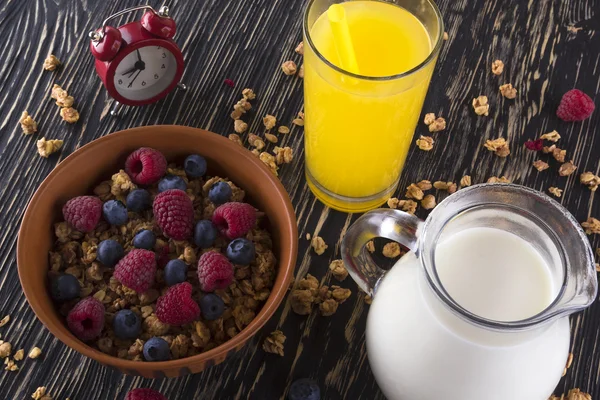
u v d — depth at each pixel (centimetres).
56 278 65
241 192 70
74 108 76
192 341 65
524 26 80
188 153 70
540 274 60
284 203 67
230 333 66
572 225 57
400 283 62
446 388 61
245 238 67
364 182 72
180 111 76
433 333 60
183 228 66
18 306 70
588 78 79
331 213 74
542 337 59
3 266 71
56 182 67
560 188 75
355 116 66
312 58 65
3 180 74
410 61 67
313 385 67
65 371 68
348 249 65
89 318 64
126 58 72
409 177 75
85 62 77
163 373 63
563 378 69
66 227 67
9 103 76
